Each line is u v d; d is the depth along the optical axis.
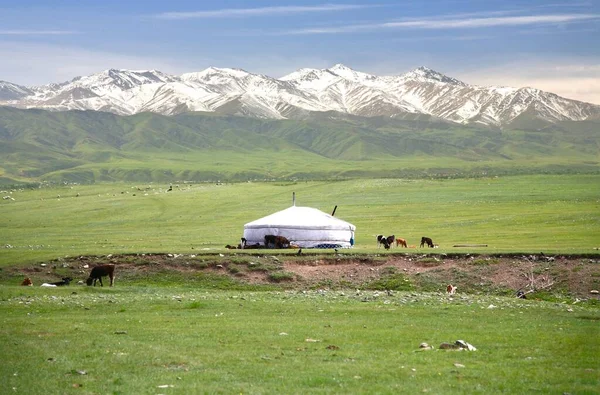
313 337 30.89
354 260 61.00
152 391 21.38
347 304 43.88
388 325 34.62
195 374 23.55
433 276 56.72
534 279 54.03
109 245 85.31
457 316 38.12
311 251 64.88
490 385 22.00
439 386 21.86
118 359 25.98
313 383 22.27
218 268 61.25
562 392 21.28
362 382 22.36
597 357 26.47
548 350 27.86
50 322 35.91
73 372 23.94
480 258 58.91
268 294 51.25
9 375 23.64
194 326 34.22
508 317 37.81
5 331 32.91
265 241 72.31
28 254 69.06
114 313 39.88
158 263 63.16
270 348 28.22
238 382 22.44
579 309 42.72
